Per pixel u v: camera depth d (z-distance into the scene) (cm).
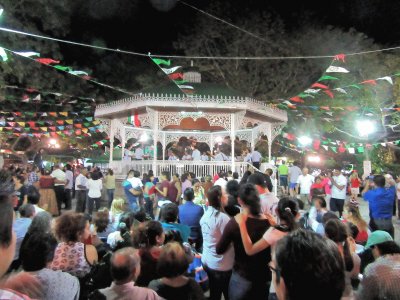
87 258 395
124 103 1641
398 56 2345
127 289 285
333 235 376
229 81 3042
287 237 176
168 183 1195
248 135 1967
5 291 129
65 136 2634
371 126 1712
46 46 2242
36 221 459
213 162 1669
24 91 1973
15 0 2070
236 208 523
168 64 1189
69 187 1520
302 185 1493
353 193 1719
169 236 468
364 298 258
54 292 285
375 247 372
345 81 2448
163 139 1975
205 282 515
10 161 2612
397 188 1398
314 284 158
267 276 371
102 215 552
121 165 1748
